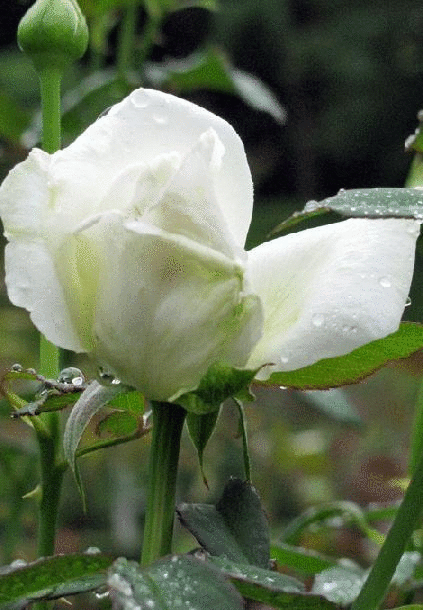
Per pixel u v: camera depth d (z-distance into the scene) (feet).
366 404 8.05
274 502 6.51
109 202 1.77
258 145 29.22
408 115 28.71
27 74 12.80
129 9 4.22
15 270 1.75
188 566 1.71
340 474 6.54
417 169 2.43
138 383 1.77
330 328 1.77
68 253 1.77
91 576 1.80
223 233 1.76
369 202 1.78
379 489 5.48
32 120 4.00
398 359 1.90
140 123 1.79
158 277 1.75
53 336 1.75
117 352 1.77
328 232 1.82
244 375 1.76
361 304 1.77
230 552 1.86
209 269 1.75
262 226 10.96
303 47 28.27
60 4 2.16
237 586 1.73
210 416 1.82
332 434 6.87
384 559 1.86
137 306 1.75
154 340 1.76
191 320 1.75
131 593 1.69
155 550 1.81
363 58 28.48
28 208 1.76
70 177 1.77
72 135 3.85
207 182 1.75
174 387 1.77
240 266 1.75
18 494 3.29
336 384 1.91
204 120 1.80
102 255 1.77
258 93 4.41
